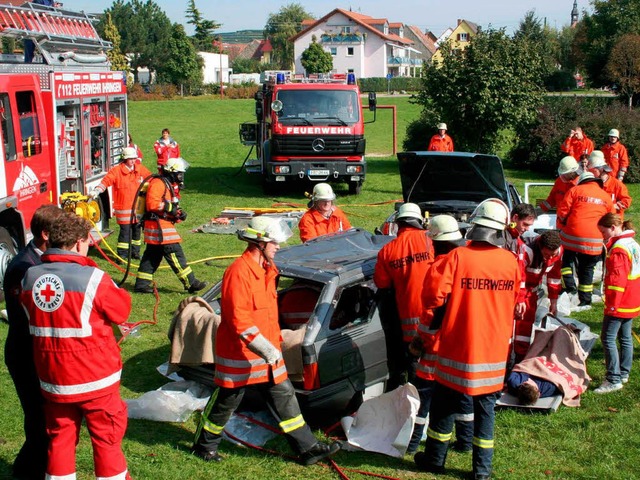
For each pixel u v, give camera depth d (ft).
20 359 14.15
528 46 64.75
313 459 16.17
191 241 40.75
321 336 17.39
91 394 12.85
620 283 19.62
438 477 15.78
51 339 12.69
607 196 27.45
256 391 17.88
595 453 16.87
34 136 30.48
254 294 15.14
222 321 15.60
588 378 20.35
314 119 52.90
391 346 19.06
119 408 13.32
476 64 63.87
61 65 34.12
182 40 234.99
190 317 18.79
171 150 60.59
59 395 12.82
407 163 31.14
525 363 20.10
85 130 36.32
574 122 69.51
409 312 18.10
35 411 14.51
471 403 15.30
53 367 12.75
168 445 16.90
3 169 27.55
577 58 179.42
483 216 14.98
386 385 19.26
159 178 29.09
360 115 53.52
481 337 14.74
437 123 73.82
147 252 29.71
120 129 42.68
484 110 64.03
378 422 17.25
